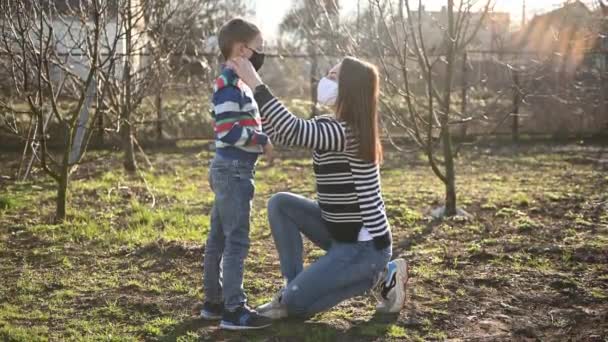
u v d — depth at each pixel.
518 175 10.34
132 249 5.96
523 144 13.98
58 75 9.98
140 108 12.63
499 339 4.10
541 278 5.21
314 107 14.27
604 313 4.49
